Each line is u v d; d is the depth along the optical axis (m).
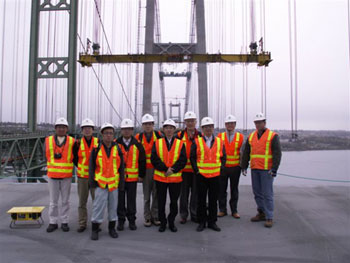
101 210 3.75
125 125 4.13
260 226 4.27
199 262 3.15
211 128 4.08
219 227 4.23
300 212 4.92
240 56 13.53
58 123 4.06
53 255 3.30
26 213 4.18
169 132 4.02
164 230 4.07
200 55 13.76
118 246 3.55
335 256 3.29
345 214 4.81
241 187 6.95
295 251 3.43
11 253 3.34
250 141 4.49
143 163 4.09
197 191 4.16
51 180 4.05
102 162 3.76
